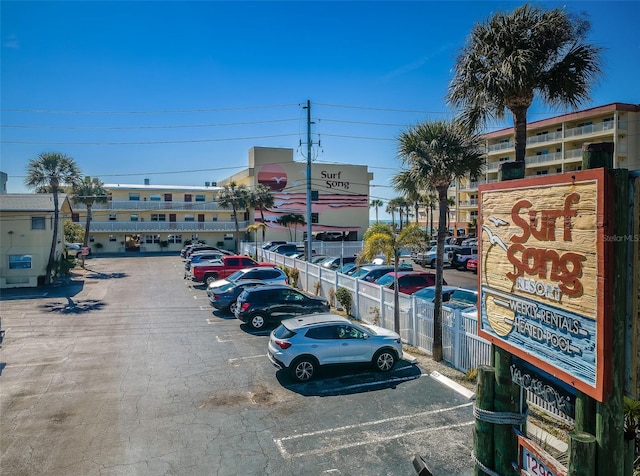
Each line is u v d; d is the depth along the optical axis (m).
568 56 9.52
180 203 54.72
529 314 4.19
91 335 15.65
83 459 7.66
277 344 11.31
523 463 4.50
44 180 28.50
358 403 9.92
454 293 16.03
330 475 7.20
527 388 4.43
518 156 10.01
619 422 3.38
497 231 4.71
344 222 58.28
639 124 44.31
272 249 39.25
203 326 16.91
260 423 8.99
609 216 3.31
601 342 3.34
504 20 9.48
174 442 8.23
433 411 9.51
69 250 43.94
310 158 26.42
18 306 21.02
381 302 16.00
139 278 31.03
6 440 8.30
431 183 12.12
